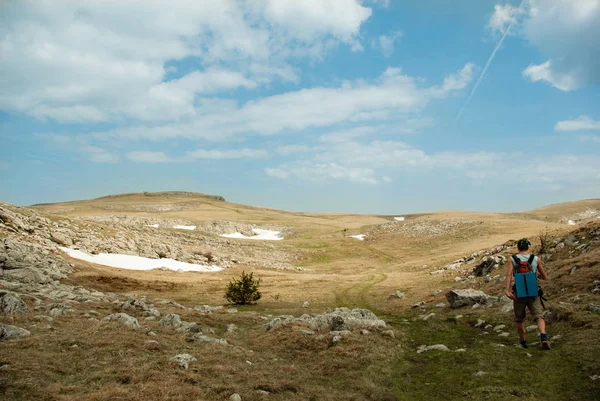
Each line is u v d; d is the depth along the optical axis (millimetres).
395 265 65438
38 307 14844
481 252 42531
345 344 12391
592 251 21172
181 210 198000
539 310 10672
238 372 9516
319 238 110375
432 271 45406
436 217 127562
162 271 45281
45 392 7039
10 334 10336
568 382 8297
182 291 36438
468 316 17359
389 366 10609
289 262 76188
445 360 10945
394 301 28641
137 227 70062
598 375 8266
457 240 88562
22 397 6754
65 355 9391
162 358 9906
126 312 17500
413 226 110625
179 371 9000
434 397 8398
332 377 9906
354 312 18453
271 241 96562
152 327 13867
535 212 151750
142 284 36250
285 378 9398
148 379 8312
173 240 69000
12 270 26922
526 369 9281
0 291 13930
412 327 16750
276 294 35906
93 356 9609
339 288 39094
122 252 48969
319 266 71375
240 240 89500
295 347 12656
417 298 28094
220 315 19578
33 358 8812
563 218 138375
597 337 10383
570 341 10586
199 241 74062
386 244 96188
